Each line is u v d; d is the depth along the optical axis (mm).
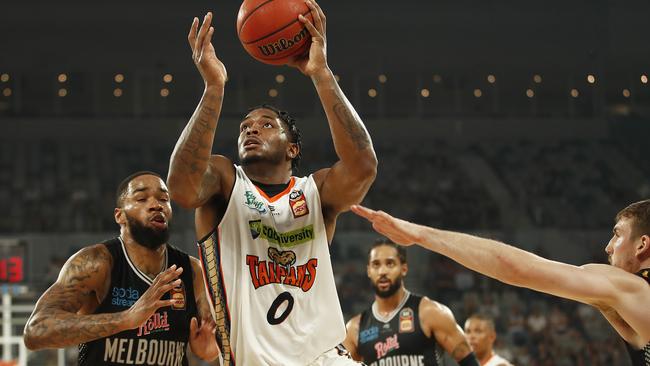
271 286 3910
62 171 23859
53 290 4344
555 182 24547
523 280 3293
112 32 25312
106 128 24875
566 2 26359
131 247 4617
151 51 25422
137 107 25234
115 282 4516
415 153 25453
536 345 17109
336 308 4008
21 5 24922
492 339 7922
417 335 6508
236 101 25141
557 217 23078
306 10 4086
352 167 4035
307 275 3998
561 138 26312
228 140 24672
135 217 4562
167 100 25375
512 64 26438
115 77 25312
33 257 20078
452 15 26250
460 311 18562
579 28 26469
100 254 4508
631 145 26172
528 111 26438
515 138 26188
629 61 26500
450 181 24328
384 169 24719
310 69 4059
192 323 4629
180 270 3939
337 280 18828
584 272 3400
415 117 26000
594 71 26594
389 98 26125
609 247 3846
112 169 24094
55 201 22688
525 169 25000
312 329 3920
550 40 26469
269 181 4172
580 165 25312
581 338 17047
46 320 4105
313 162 24203
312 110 25469
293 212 4066
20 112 24797
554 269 3326
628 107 26625
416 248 20109
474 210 23016
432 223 22500
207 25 3930
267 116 4215
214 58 3932
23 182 23422
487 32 26406
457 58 26344
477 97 26406
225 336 3895
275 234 3998
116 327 3918
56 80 25078
